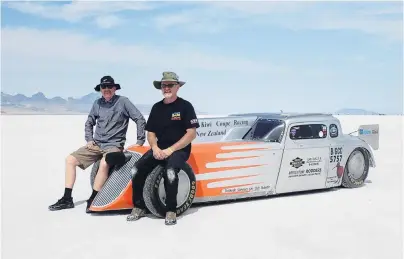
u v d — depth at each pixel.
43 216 6.47
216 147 7.34
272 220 6.19
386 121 48.06
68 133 25.91
